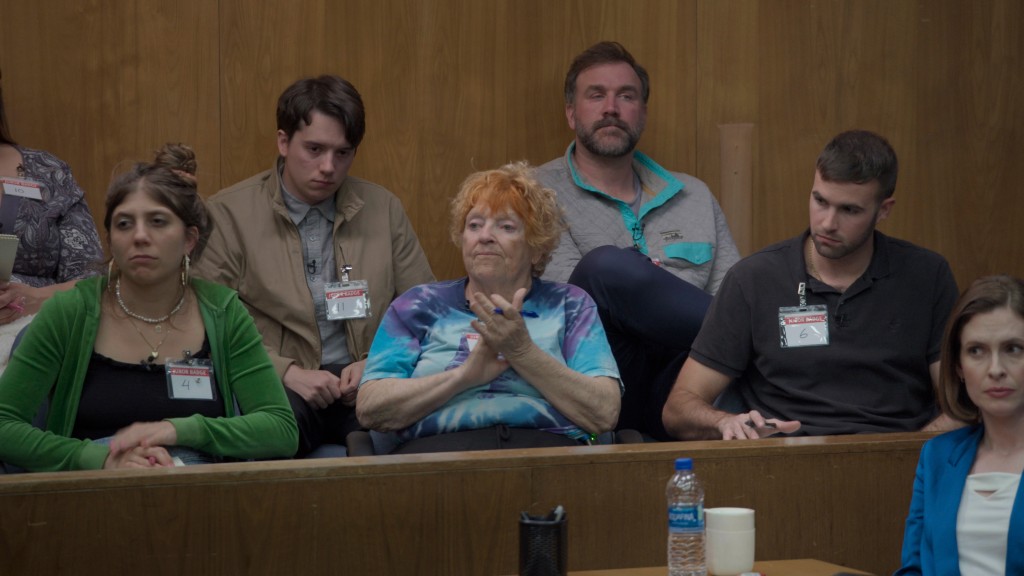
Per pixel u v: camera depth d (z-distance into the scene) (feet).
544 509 16.52
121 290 19.45
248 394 19.72
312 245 26.61
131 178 19.21
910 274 22.59
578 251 28.78
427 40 31.94
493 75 32.42
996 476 14.70
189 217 19.54
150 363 19.13
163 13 30.07
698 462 17.20
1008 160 35.58
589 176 29.78
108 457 17.70
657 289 24.70
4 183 25.18
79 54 29.53
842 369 22.30
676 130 33.60
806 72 34.30
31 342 18.57
